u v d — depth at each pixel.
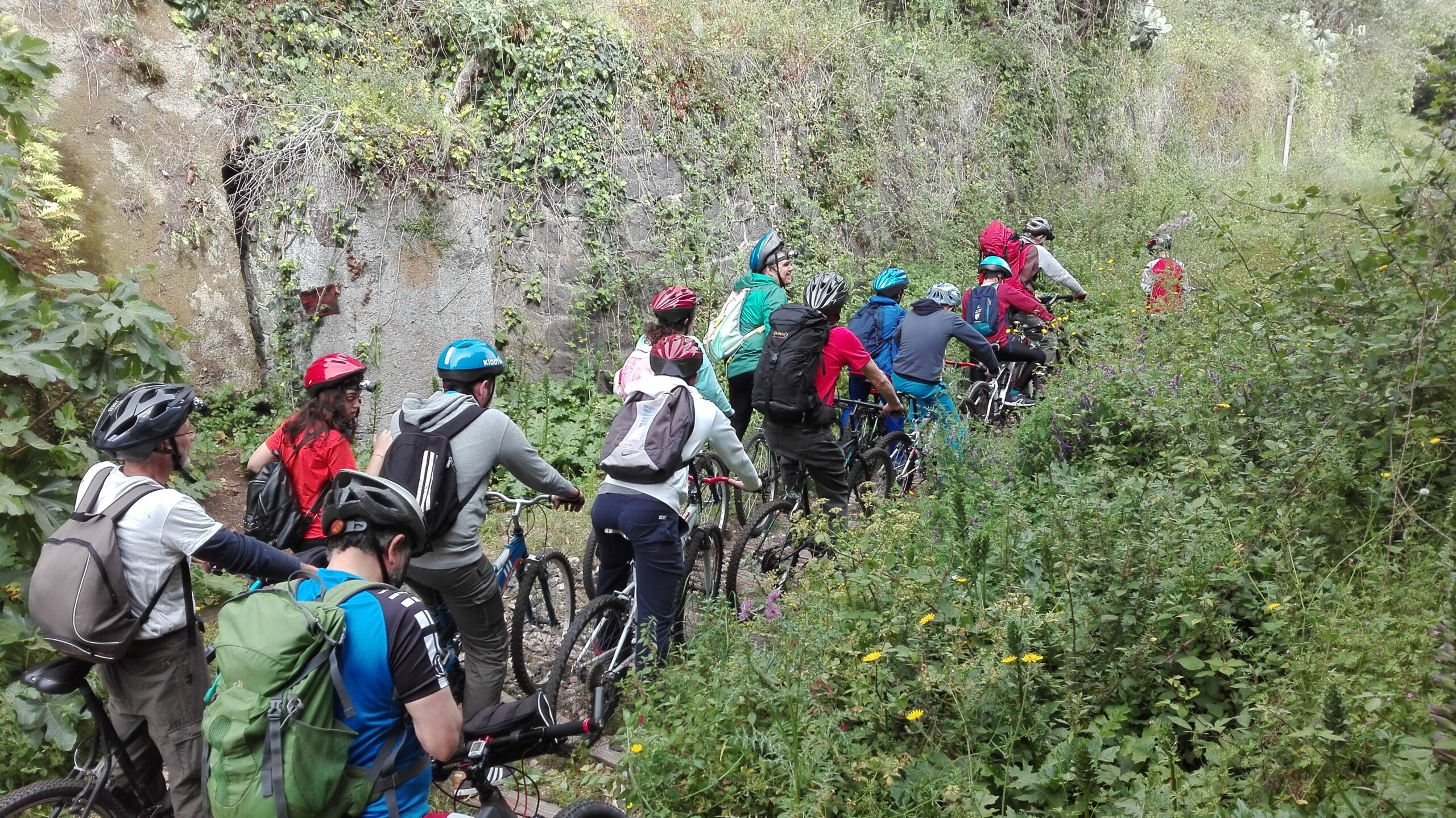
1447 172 5.36
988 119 15.05
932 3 14.95
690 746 3.85
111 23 7.15
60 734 4.08
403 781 2.52
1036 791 3.54
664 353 4.80
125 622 3.16
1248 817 3.12
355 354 7.91
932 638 4.10
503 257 8.73
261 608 2.39
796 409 5.99
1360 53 23.66
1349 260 5.64
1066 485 5.18
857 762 3.61
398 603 2.50
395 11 8.63
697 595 5.37
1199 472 5.36
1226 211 12.22
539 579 5.26
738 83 10.91
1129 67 17.80
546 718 2.95
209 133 7.48
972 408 8.75
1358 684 3.66
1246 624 4.41
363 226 7.88
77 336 4.82
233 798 2.27
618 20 9.89
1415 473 4.96
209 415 7.28
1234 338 6.93
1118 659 4.10
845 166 12.23
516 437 4.27
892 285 7.85
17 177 5.64
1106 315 10.60
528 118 8.90
